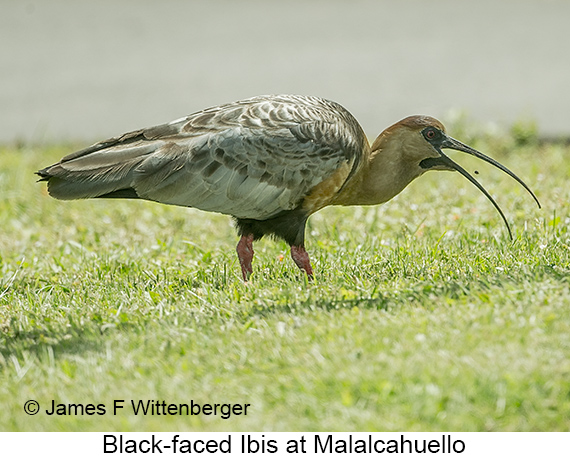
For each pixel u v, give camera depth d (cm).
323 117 1248
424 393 835
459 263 1212
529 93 2705
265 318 1044
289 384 877
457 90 2767
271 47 3378
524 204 1566
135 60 3300
